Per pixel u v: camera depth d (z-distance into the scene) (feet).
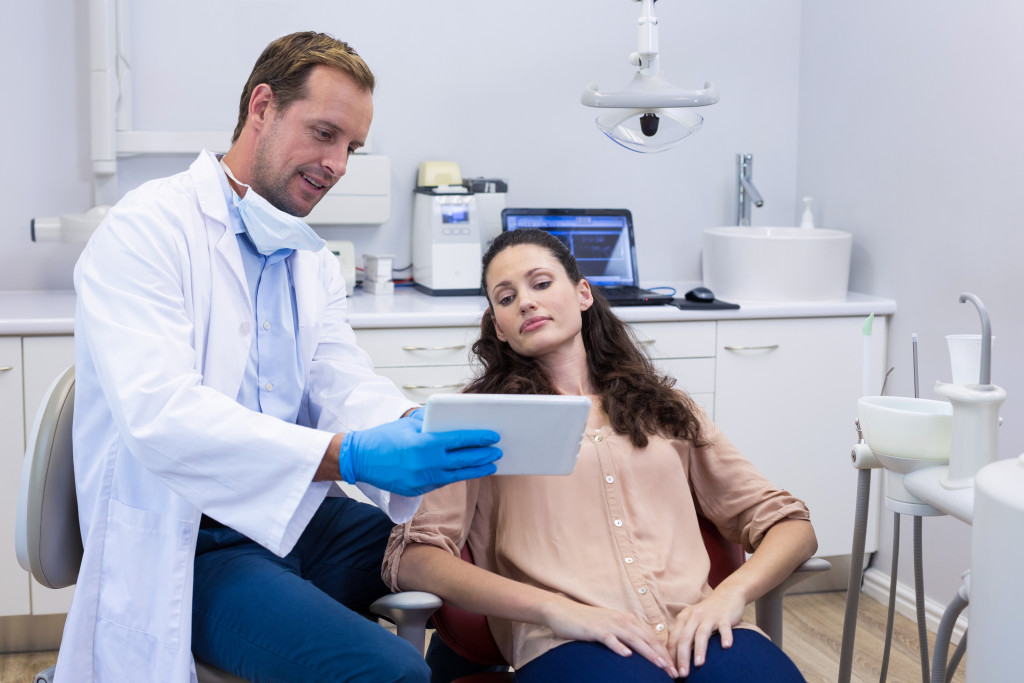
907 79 9.11
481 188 9.66
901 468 4.77
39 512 4.69
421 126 10.07
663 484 5.09
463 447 4.20
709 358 9.14
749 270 9.43
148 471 4.60
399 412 5.22
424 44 9.96
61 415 4.77
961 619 8.52
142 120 9.40
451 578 4.75
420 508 5.03
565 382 5.43
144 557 4.61
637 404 5.25
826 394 9.41
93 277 4.60
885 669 5.65
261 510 4.37
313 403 5.47
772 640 5.29
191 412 4.34
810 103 10.67
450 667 5.69
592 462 5.01
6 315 7.98
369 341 8.50
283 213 4.91
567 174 10.48
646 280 10.82
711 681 4.44
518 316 5.26
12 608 8.06
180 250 4.75
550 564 4.87
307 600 4.56
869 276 9.82
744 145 10.84
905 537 9.23
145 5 9.27
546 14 10.21
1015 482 3.77
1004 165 7.98
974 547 3.89
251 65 9.57
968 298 4.49
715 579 5.52
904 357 9.30
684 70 10.57
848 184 10.08
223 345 4.87
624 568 4.83
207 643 4.67
